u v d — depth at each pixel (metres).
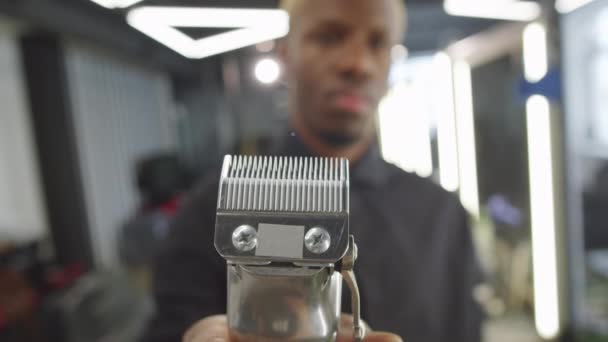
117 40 1.80
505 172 1.89
